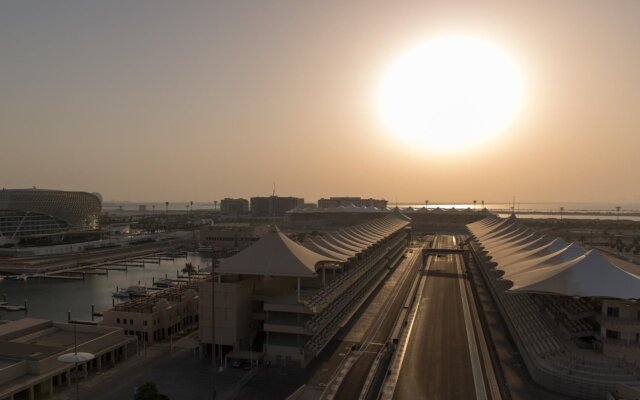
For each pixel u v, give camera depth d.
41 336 91.44
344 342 94.81
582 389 69.00
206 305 88.00
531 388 72.88
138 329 100.69
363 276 130.88
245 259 90.75
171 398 70.62
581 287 81.19
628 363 72.75
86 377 79.38
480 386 73.31
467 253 199.38
